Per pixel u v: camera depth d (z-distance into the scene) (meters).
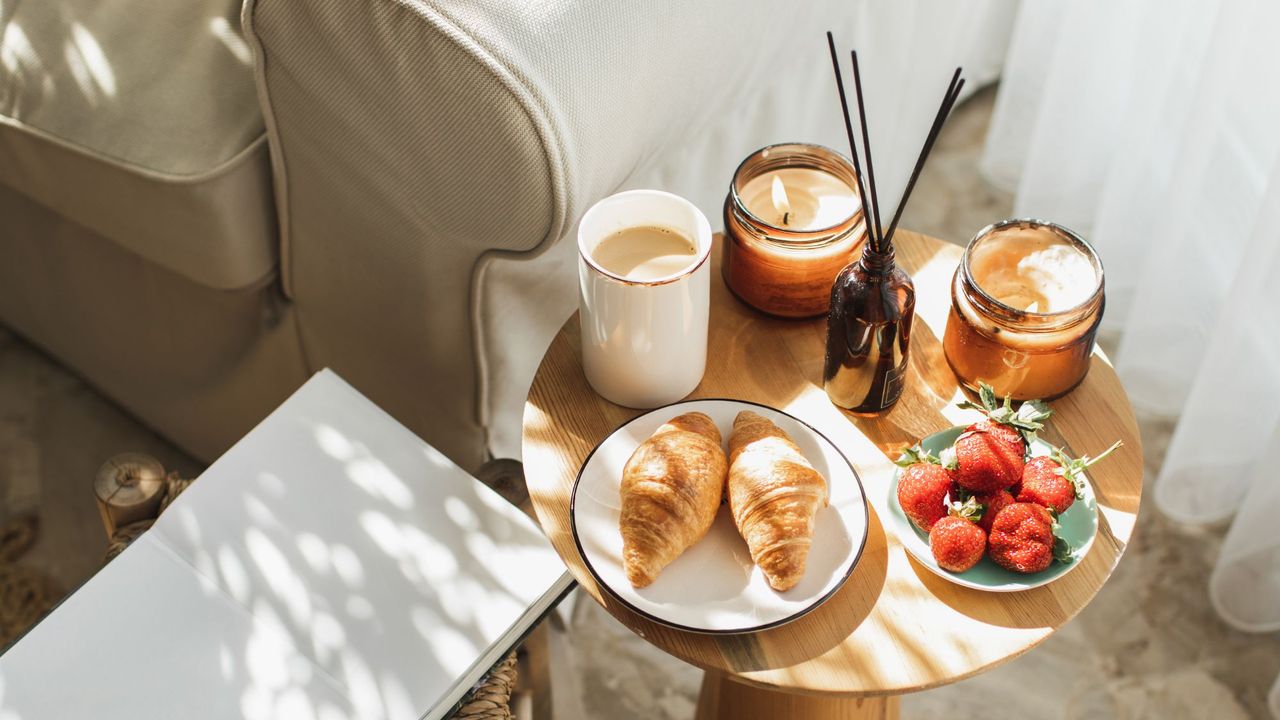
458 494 0.77
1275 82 1.06
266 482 0.77
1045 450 0.71
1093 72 1.34
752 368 0.80
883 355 0.71
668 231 0.76
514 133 0.72
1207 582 1.22
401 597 0.71
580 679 1.17
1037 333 0.70
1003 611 0.66
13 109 0.94
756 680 0.63
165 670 0.68
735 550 0.68
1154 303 1.27
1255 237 1.02
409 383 1.00
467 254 0.84
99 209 0.97
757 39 0.97
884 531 0.70
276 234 0.96
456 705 0.70
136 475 0.83
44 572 1.25
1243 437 1.18
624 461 0.72
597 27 0.75
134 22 0.92
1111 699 1.14
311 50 0.76
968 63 1.62
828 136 1.28
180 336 1.15
